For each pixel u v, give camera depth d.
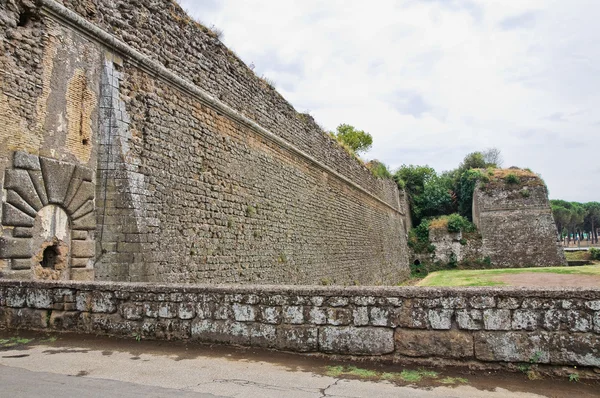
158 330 5.93
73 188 8.78
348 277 24.47
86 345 5.82
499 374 4.66
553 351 4.57
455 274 32.22
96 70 9.51
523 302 4.72
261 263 14.96
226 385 4.44
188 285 6.00
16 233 7.71
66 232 8.67
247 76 15.46
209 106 12.89
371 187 32.09
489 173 43.06
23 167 7.91
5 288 6.68
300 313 5.43
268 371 4.86
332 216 23.20
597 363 4.43
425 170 52.22
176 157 11.23
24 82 8.09
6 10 7.94
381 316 5.13
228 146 13.72
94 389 4.29
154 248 9.90
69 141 8.84
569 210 78.00
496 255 39.66
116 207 9.35
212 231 12.35
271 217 16.19
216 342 5.70
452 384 4.46
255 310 5.61
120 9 10.33
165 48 11.38
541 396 4.15
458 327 4.89
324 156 23.02
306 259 19.03
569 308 4.60
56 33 8.73
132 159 9.78
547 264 38.22
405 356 4.99
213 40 13.59
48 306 6.42
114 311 6.15
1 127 7.65
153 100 10.70
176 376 4.70
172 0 12.07
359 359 5.14
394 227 37.81
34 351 5.60
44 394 4.13
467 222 42.53
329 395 4.19
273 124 17.23
